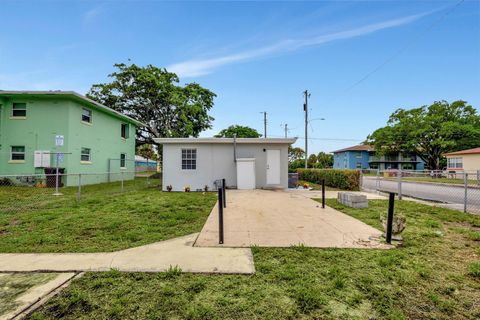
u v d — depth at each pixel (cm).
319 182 1741
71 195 1019
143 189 1350
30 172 1378
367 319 229
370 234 492
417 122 3272
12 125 1385
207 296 264
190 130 2475
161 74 2464
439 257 376
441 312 241
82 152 1539
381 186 1686
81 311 237
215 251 396
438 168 3325
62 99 1396
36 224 556
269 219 621
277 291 276
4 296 259
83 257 367
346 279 303
